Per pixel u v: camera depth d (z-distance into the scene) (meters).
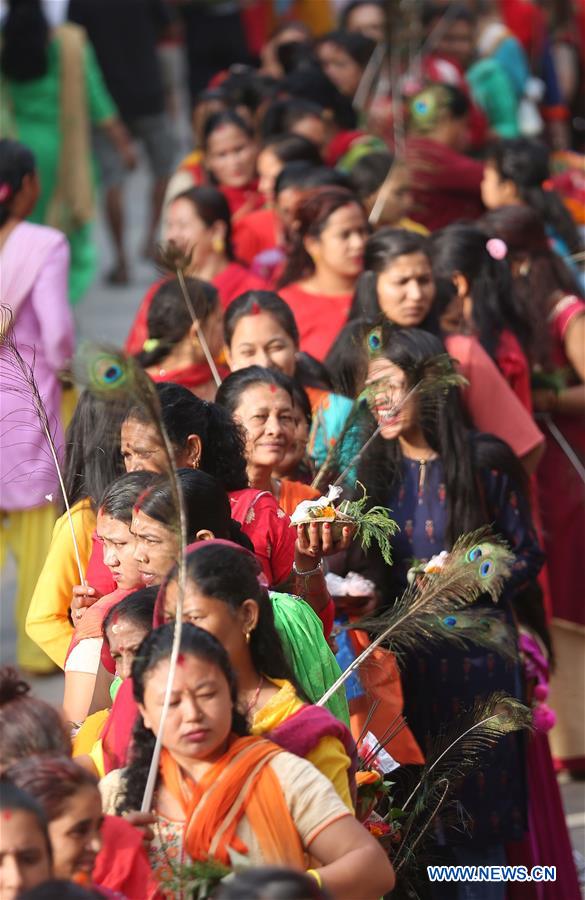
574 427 13.52
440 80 20.81
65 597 9.21
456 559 8.12
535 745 11.02
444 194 16.95
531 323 13.37
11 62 21.97
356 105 21.56
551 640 11.67
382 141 19.03
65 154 22.70
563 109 27.44
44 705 6.70
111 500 8.01
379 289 11.85
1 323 9.78
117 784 6.64
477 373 11.72
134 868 6.32
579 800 13.24
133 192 37.53
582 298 13.84
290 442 9.36
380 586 10.21
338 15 31.36
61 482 8.88
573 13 28.98
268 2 30.20
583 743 13.64
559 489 13.45
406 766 9.46
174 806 6.56
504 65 24.66
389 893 8.16
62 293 14.20
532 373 13.32
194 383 11.43
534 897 10.59
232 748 6.49
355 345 10.33
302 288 13.96
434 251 12.53
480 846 10.16
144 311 14.20
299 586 8.24
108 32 28.53
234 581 6.86
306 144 17.11
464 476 10.30
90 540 9.19
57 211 22.73
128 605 7.29
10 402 13.23
